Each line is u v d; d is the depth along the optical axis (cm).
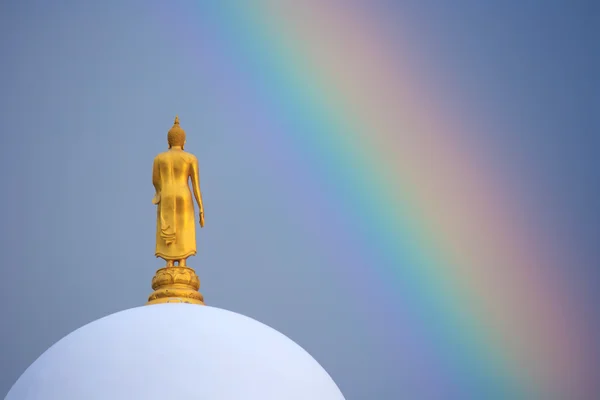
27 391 1898
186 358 1889
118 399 1822
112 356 1902
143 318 2020
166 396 1822
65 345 1989
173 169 2434
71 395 1845
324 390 1978
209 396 1836
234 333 1994
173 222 2397
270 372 1919
